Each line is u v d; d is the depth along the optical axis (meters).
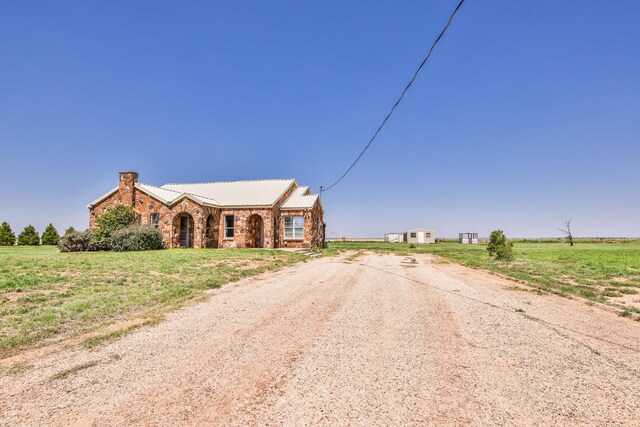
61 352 5.05
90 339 5.52
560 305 8.33
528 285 11.22
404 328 6.37
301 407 3.60
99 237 21.30
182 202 25.08
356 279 12.28
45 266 11.79
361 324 6.61
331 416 3.43
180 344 5.42
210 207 26.41
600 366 4.69
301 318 6.99
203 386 4.06
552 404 3.68
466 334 6.04
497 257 21.17
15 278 9.48
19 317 6.46
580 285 11.16
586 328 6.45
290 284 10.99
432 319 6.99
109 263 13.21
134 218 24.11
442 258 23.28
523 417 3.43
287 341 5.62
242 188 31.56
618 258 22.48
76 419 3.38
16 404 3.64
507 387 4.06
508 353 5.15
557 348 5.37
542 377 4.34
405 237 78.12
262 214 27.09
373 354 5.07
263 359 4.87
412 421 3.35
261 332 6.06
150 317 6.85
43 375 4.30
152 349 5.20
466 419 3.39
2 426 3.23
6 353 4.97
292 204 29.05
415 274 13.93
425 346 5.43
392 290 10.13
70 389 3.96
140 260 14.49
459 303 8.45
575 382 4.20
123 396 3.82
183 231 26.78
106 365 4.62
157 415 3.46
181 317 6.94
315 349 5.26
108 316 6.89
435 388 4.03
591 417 3.44
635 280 12.31
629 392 3.96
